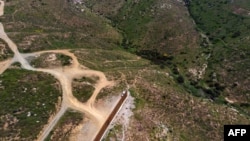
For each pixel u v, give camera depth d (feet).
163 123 400.88
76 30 655.76
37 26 610.24
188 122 417.49
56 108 390.21
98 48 597.11
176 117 417.69
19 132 343.26
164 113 416.67
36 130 350.02
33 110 376.68
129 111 403.54
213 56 632.79
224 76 583.99
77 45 576.61
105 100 409.90
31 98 396.37
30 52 518.78
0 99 388.37
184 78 585.22
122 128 376.27
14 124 352.28
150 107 418.72
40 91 412.98
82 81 447.01
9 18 622.13
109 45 642.22
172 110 426.10
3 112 366.22
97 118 378.32
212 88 569.23
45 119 367.25
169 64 618.85
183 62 625.41
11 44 532.73
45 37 572.92
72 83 440.86
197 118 429.38
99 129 361.71
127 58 585.63
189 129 408.87
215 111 455.63
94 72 475.72
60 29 627.05
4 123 351.67
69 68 481.05
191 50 652.07
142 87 450.30
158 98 437.99
